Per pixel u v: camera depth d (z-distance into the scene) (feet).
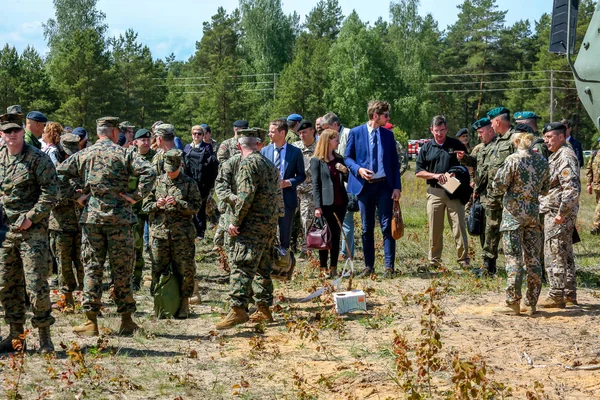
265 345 22.38
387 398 16.25
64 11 249.96
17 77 185.88
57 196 20.48
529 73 272.51
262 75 273.54
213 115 223.30
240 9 288.92
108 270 34.42
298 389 17.71
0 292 20.80
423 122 237.04
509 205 24.43
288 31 294.87
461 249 34.42
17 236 20.42
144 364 20.44
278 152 31.22
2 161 20.51
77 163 22.77
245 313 24.70
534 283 24.67
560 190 25.67
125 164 22.53
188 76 306.96
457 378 15.88
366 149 32.78
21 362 18.51
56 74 185.57
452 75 271.69
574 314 24.88
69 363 20.16
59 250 26.76
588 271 34.71
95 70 181.16
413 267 35.83
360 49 230.68
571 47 18.12
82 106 179.93
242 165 23.58
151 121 215.31
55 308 27.04
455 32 300.81
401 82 236.43
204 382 18.90
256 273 25.30
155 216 26.20
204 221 40.06
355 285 30.94
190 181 26.02
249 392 18.01
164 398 17.63
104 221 22.33
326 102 234.79
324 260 33.27
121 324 23.72
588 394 17.03
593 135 244.83
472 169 34.96
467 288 30.07
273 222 24.23
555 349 20.52
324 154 32.19
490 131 33.24
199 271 36.06
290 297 29.71
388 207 32.89
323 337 23.16
